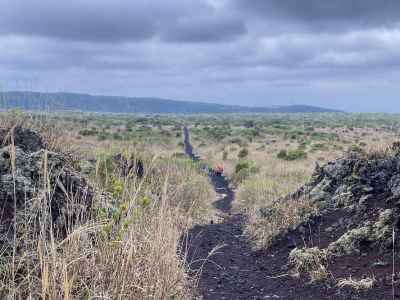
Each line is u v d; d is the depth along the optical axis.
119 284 3.84
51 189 4.79
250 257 8.49
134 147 5.35
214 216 13.26
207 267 7.54
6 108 6.39
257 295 6.32
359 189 8.78
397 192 7.81
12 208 4.49
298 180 17.94
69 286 3.30
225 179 25.59
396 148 9.07
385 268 6.28
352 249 7.13
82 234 4.12
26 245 3.81
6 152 4.98
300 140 58.81
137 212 4.54
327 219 8.70
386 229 7.02
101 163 5.24
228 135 74.06
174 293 4.61
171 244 4.84
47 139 6.44
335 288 6.21
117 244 4.08
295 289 6.53
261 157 34.53
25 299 3.64
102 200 4.92
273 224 9.34
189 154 43.56
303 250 7.65
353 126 105.69
